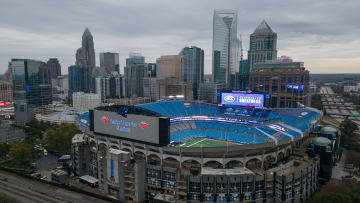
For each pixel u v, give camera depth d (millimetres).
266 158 115688
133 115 110125
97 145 126688
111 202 102625
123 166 101000
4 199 101812
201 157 103250
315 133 147500
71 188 115312
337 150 146625
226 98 160500
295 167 104312
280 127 134500
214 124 157000
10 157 161875
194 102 186875
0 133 195625
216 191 93250
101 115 120438
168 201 94625
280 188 93875
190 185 94125
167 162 110188
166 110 172875
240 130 144750
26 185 121500
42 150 181375
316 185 113250
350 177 122000
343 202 85625
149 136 106188
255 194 94312
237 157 104500
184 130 151500
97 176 121812
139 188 100438
